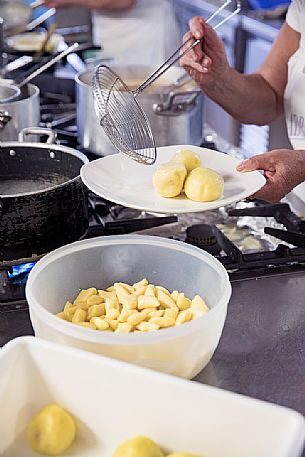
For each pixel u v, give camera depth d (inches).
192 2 136.3
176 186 43.1
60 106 76.9
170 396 28.1
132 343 31.0
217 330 33.3
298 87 59.9
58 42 93.5
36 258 43.6
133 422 29.4
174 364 32.1
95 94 47.8
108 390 29.3
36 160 51.6
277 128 90.8
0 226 42.1
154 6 102.3
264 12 114.3
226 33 119.6
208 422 27.7
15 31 89.7
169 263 39.5
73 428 30.1
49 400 30.6
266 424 26.5
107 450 29.9
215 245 46.6
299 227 49.2
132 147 48.0
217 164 48.3
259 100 64.5
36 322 33.4
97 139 61.2
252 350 36.5
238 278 42.9
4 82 66.2
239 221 51.4
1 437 29.5
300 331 38.1
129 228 48.9
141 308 36.1
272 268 43.9
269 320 39.1
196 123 62.5
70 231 44.8
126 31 103.2
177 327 31.4
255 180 45.7
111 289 38.7
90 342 31.2
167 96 58.7
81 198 45.4
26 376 30.3
